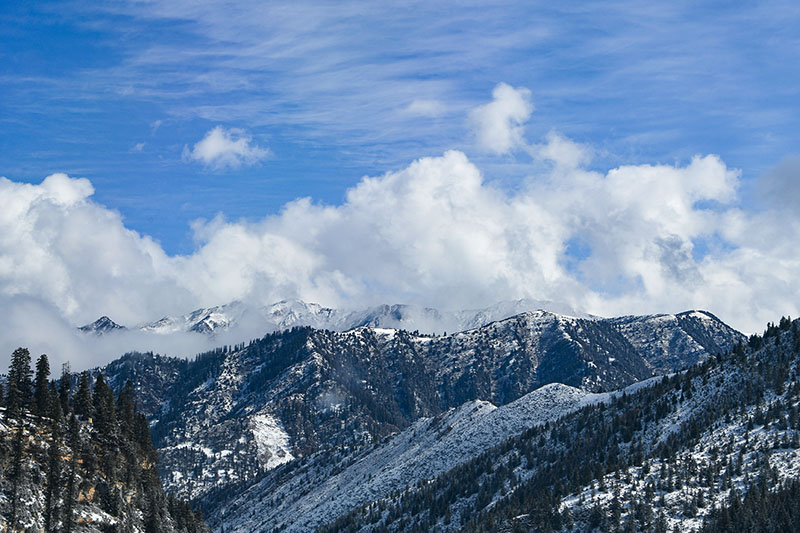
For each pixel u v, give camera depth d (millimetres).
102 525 168625
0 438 158500
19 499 153750
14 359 178375
